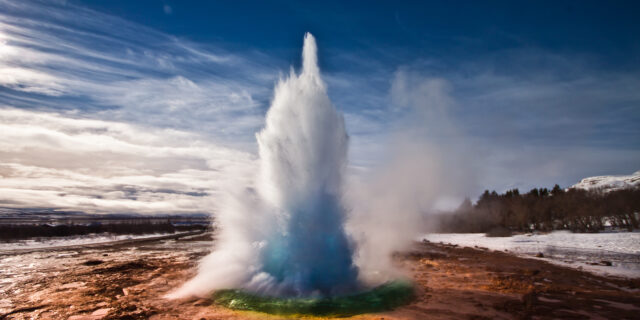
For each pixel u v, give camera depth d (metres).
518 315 8.45
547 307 9.19
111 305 9.51
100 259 22.39
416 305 9.35
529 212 63.00
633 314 8.52
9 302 10.09
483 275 14.42
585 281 13.09
